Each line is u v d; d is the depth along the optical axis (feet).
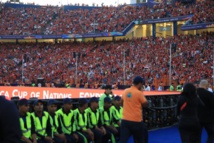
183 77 101.91
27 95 86.48
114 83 111.14
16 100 27.32
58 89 78.69
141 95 24.11
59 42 184.14
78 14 198.18
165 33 173.78
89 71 136.98
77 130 29.50
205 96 26.81
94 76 128.98
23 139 24.11
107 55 150.30
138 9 180.75
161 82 101.24
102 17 187.11
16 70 157.17
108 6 201.77
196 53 119.24
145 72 116.57
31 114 25.67
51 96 80.74
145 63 125.59
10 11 211.00
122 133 24.32
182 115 24.68
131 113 24.11
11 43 194.49
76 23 189.67
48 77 141.79
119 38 174.19
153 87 96.84
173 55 123.75
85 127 29.71
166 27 171.83
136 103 24.11
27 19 203.72
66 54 166.40
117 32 166.81
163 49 132.57
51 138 26.78
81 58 153.99
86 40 187.93
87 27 183.62
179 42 133.08
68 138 28.25
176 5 165.17
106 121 32.12
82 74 135.44
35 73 149.79
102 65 140.26
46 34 189.06
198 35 135.54
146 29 178.40
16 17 206.28
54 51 173.78
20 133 10.74
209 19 136.67
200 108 27.14
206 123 27.17
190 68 109.29
